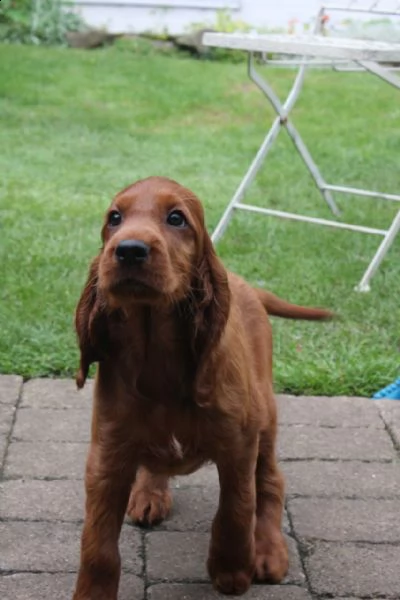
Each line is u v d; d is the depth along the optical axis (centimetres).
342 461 412
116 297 270
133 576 328
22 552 339
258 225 736
